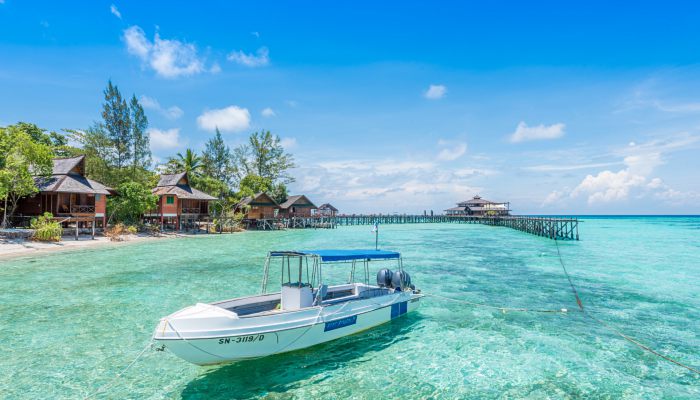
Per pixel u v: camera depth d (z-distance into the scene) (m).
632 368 10.20
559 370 10.02
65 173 35.75
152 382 9.02
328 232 62.12
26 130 49.09
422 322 13.82
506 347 11.53
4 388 8.66
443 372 9.79
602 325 13.68
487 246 39.91
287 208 71.56
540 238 50.75
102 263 24.77
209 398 8.34
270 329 9.45
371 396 8.55
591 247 39.16
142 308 14.91
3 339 11.52
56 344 11.20
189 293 17.47
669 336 12.63
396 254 14.07
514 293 18.38
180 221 49.56
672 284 20.56
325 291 12.93
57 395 8.40
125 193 40.78
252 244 39.03
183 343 8.46
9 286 18.06
